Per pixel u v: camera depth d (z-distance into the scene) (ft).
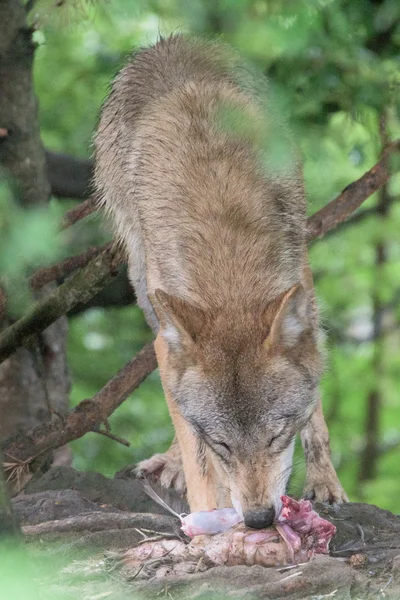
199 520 28.76
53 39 70.33
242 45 36.01
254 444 29.04
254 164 32.81
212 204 32.09
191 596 24.07
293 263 32.65
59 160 59.00
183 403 30.01
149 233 33.86
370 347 75.92
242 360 29.27
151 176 34.09
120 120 38.45
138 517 30.50
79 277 38.86
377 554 28.27
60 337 52.19
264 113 33.73
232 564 27.12
